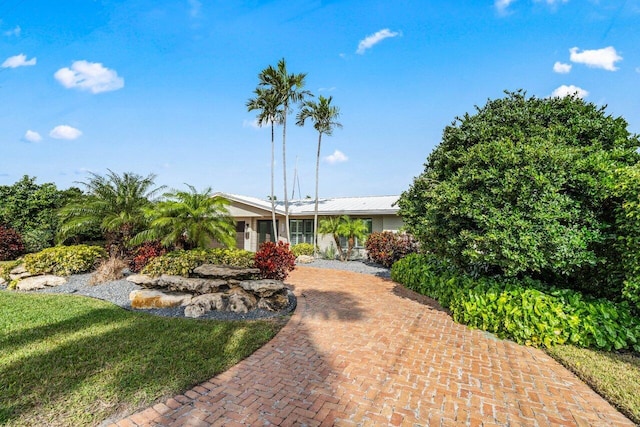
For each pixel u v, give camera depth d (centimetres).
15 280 1069
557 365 511
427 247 847
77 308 780
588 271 668
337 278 1305
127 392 394
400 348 569
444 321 729
